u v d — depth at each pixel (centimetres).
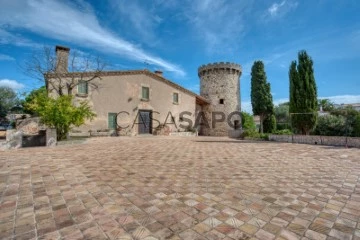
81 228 212
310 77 1272
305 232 209
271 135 1325
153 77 1770
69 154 652
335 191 332
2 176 391
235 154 702
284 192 326
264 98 2062
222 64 2345
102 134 1452
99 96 1470
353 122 1148
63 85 1345
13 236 196
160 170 462
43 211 249
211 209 263
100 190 326
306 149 841
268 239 197
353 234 205
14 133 792
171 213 250
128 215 243
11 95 2666
